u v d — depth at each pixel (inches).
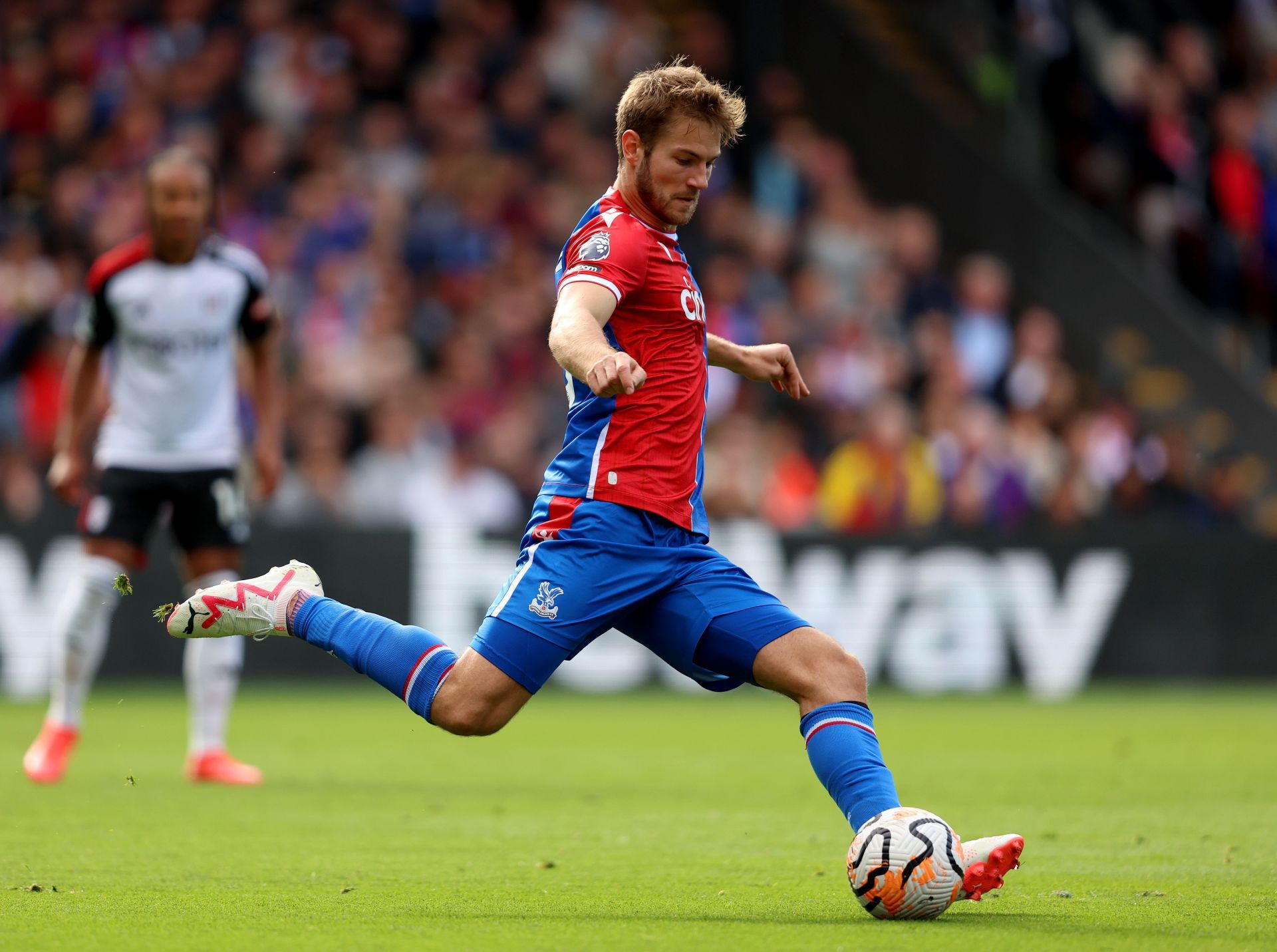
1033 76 2810.0
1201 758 1214.9
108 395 1039.6
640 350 554.3
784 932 494.9
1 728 1375.5
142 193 2192.4
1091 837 769.6
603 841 749.3
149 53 2361.0
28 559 1715.1
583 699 1905.8
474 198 2351.1
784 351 628.7
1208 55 2960.1
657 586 553.9
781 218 2566.4
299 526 1813.5
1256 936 490.3
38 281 2069.4
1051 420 2402.8
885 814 522.0
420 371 2194.9
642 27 2706.7
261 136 2310.5
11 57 2345.0
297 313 2144.4
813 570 1977.1
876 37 2908.5
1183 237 2765.7
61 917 526.0
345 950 460.8
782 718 1651.1
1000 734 1432.1
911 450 2137.1
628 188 562.3
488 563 1878.7
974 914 536.4
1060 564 2064.5
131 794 936.9
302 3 2492.6
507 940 478.9
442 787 997.2
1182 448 2426.2
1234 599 2126.0
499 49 2536.9
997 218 2733.8
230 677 1021.2
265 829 785.6
